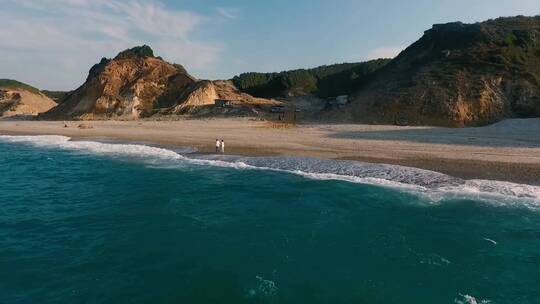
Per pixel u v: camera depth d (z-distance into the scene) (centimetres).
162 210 2061
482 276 1350
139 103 9969
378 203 2103
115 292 1259
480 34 7162
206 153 3706
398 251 1538
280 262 1451
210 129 5866
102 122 7819
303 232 1734
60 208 2145
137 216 1981
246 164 3153
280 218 1919
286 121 6888
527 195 2133
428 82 6462
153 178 2797
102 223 1889
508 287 1281
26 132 6356
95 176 2928
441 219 1861
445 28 7869
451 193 2214
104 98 10044
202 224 1847
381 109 6431
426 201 2106
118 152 4012
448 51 7075
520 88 5819
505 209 1958
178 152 3838
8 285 1304
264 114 8219
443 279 1334
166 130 5869
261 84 12794
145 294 1247
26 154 4075
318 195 2272
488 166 2744
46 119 10144
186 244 1614
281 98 11469
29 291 1268
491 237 1656
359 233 1717
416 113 6038
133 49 12794
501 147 3497
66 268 1420
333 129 5494
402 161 3012
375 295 1241
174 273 1377
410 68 7550
